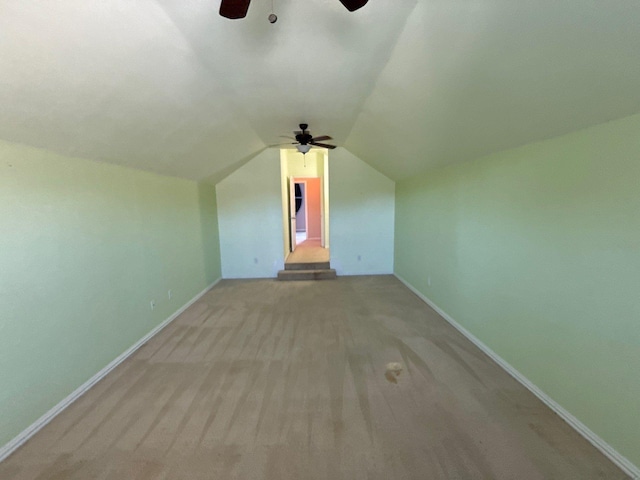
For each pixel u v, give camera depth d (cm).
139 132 260
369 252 617
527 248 237
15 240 193
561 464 172
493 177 278
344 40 193
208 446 189
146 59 183
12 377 190
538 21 131
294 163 797
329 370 272
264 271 606
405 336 338
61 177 228
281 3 158
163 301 377
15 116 173
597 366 181
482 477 165
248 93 270
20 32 133
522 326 245
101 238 270
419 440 191
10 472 173
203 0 149
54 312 220
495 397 231
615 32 119
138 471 173
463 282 338
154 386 252
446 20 159
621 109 155
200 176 470
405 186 534
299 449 186
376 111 313
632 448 163
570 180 195
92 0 133
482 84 190
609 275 172
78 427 206
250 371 272
